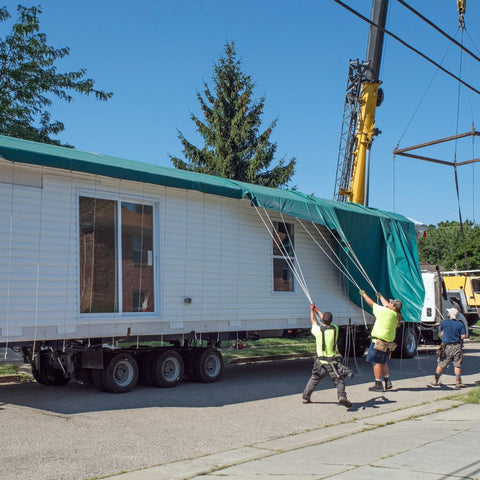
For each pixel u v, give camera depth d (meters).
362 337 18.41
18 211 9.24
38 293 9.36
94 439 7.34
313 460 6.53
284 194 13.95
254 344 20.48
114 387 10.59
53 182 9.74
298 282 14.37
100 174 10.00
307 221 14.96
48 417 8.42
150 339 11.22
